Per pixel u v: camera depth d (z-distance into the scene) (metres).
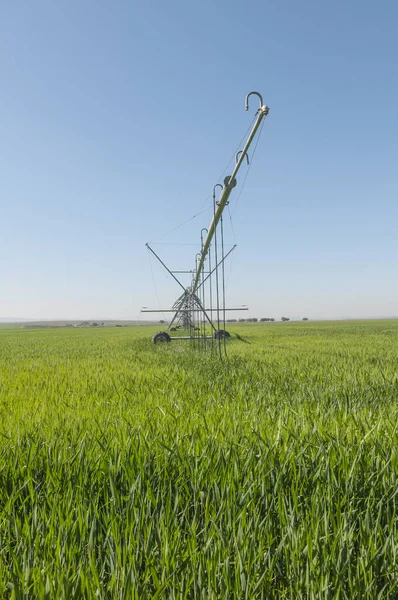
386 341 23.61
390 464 3.26
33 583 2.12
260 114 9.38
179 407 5.46
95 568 2.22
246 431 4.18
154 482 3.16
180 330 47.56
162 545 2.43
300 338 28.50
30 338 43.53
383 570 2.29
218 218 14.27
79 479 3.13
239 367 10.55
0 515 2.74
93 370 11.00
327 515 2.64
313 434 3.96
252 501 2.79
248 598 2.10
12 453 3.72
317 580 2.18
